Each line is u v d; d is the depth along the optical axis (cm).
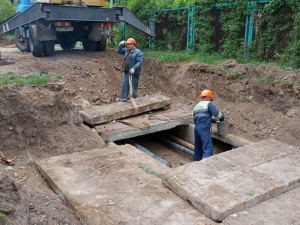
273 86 665
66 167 462
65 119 553
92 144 556
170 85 909
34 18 878
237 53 861
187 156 697
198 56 926
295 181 410
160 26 1205
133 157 507
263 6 809
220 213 335
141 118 690
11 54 1080
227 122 638
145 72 993
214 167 444
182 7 1050
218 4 909
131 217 347
